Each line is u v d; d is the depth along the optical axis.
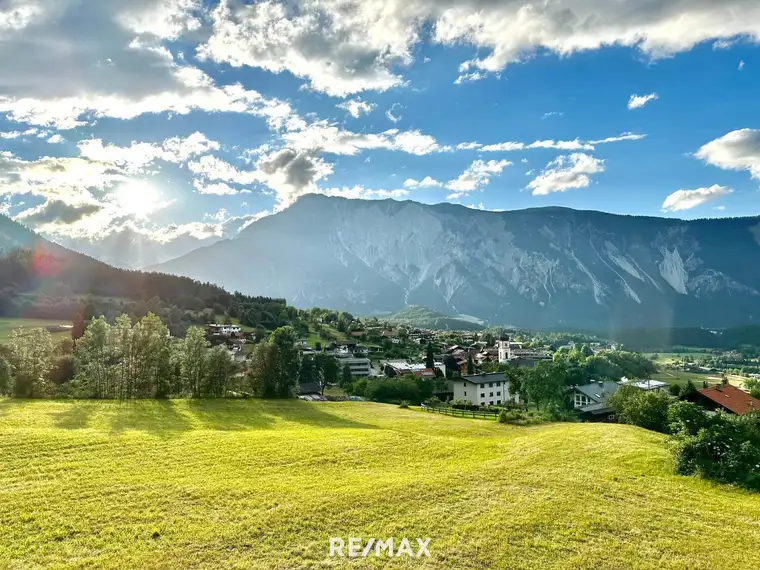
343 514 26.52
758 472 33.59
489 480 33.25
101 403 65.25
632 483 33.00
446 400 130.12
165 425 51.22
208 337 168.00
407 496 29.55
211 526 24.44
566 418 82.81
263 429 54.06
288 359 90.12
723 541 24.70
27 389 68.62
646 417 63.56
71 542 22.41
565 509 27.98
